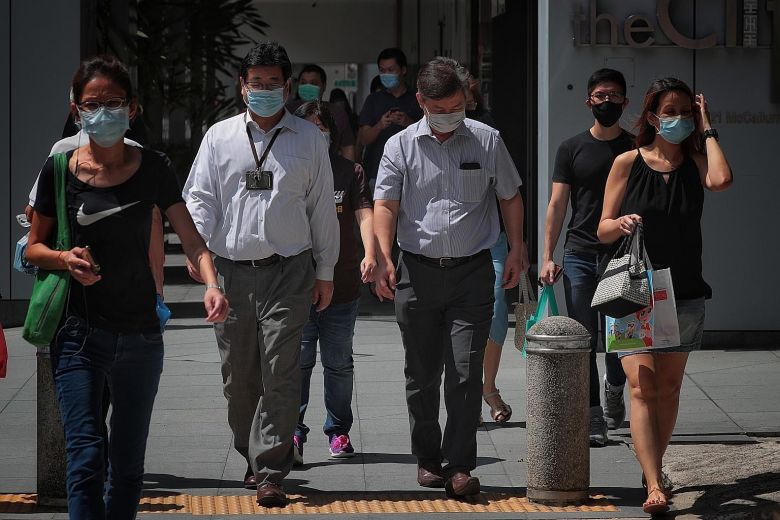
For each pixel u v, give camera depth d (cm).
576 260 2061
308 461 1980
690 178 1694
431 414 1811
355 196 1927
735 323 2933
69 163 1325
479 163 1744
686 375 2627
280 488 1716
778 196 2911
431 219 1741
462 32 5375
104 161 1326
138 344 1330
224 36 5553
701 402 2377
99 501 1272
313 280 1712
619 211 1712
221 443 2092
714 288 2925
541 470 1728
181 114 5725
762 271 2920
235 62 5609
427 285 1747
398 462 1970
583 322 2056
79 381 1297
